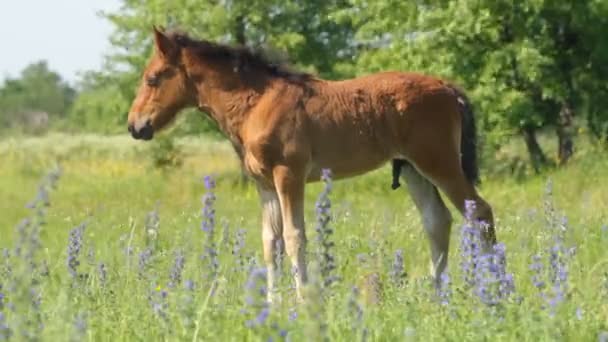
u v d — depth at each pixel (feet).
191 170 144.25
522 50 116.37
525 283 37.58
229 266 40.78
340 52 149.59
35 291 30.40
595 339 28.37
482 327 27.14
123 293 35.14
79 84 161.58
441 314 29.09
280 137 44.93
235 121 46.39
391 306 31.68
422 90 46.01
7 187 114.11
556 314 27.50
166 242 54.39
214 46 46.88
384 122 45.75
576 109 124.36
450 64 123.13
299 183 44.96
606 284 33.19
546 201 46.62
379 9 129.90
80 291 33.91
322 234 28.37
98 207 88.38
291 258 43.68
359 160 46.01
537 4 117.29
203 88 47.06
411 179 47.06
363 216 64.95
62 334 25.91
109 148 190.08
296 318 28.12
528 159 130.31
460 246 37.01
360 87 46.11
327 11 145.59
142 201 97.96
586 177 91.66
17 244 25.04
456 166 46.16
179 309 28.30
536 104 123.65
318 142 45.47
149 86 47.78
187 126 141.49
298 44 143.95
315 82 46.32
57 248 54.49
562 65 122.93
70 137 261.24
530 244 47.96
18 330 24.32
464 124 47.11
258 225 68.28
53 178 24.94
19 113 404.98
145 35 147.43
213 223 31.94
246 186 119.44
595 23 120.16
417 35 128.06
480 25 119.34
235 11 140.77
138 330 29.55
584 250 47.44
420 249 51.65
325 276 28.43
